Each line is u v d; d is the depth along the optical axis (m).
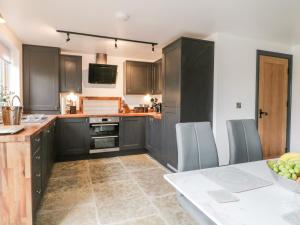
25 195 1.68
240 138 1.99
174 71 3.20
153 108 4.87
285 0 2.18
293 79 3.92
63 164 3.67
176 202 2.29
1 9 2.38
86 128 3.97
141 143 4.42
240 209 0.89
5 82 3.31
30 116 3.02
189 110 3.11
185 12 2.46
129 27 2.94
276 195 1.03
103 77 4.50
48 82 3.81
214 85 3.26
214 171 1.38
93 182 2.84
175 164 3.17
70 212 2.08
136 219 1.98
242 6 2.31
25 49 3.65
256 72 3.56
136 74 4.66
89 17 2.61
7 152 1.63
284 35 3.31
